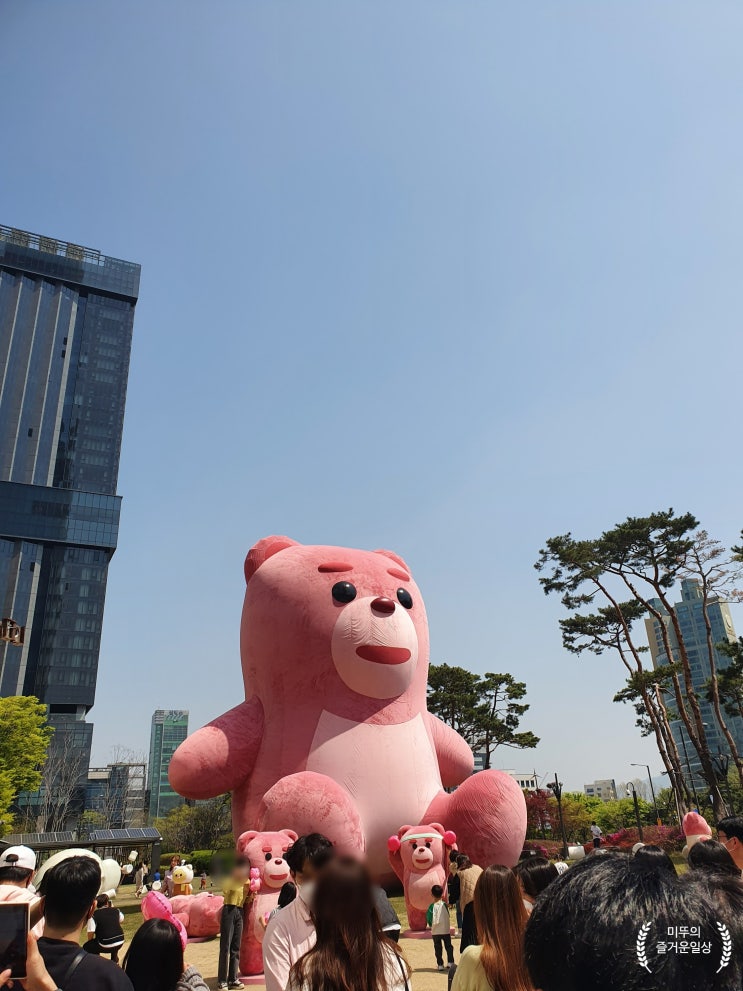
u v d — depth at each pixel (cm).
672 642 8331
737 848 481
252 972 871
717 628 8794
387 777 1223
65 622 9356
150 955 350
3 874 456
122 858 3306
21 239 11194
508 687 4244
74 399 10806
